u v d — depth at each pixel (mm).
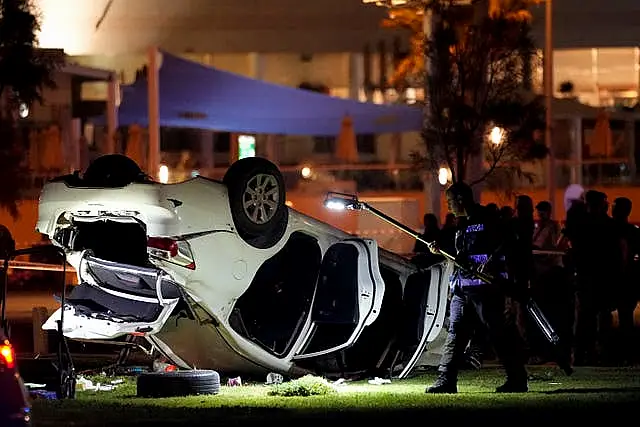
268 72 92312
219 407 23906
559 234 47375
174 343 27953
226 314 26250
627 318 35406
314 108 76562
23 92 47000
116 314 26266
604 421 22250
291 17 77125
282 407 24031
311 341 28141
